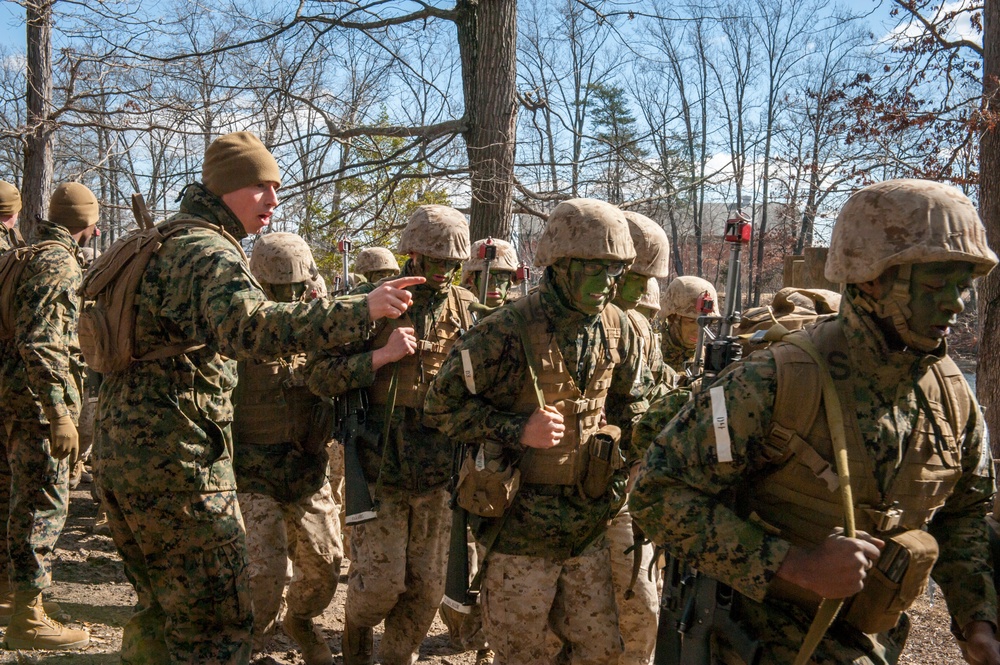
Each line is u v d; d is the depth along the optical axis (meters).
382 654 4.56
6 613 4.75
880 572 2.32
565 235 3.48
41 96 12.91
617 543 4.22
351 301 3.02
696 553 2.40
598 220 3.47
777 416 2.36
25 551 4.51
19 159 21.08
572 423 3.59
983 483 2.60
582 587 3.63
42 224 4.69
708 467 2.39
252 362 4.45
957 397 2.51
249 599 3.42
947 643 4.98
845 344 2.41
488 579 3.63
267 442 4.45
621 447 3.96
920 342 2.32
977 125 10.02
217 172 3.45
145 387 3.27
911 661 4.76
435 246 4.43
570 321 3.61
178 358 3.29
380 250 6.92
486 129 11.68
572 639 3.65
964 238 2.25
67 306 4.54
